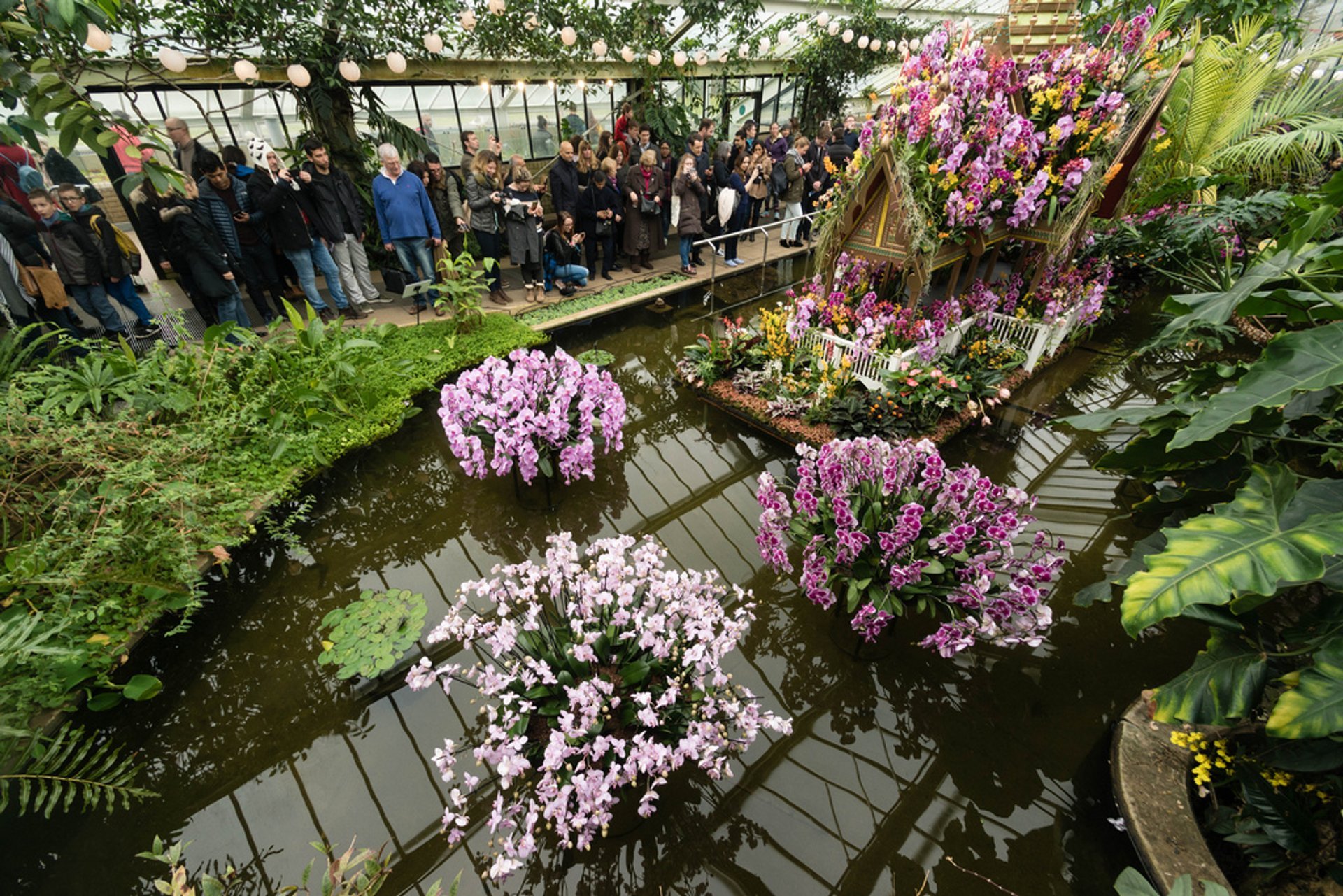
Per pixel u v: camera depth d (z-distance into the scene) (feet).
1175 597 6.05
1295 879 6.89
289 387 15.01
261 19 18.93
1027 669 10.72
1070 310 19.80
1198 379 10.02
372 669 10.05
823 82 40.16
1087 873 7.91
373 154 24.13
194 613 11.23
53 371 12.98
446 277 21.02
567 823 7.88
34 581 9.25
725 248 28.91
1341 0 32.99
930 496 10.43
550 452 14.34
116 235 16.89
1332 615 6.76
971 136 14.78
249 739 9.46
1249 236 23.06
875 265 19.30
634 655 8.97
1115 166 16.30
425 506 14.44
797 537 10.71
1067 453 16.55
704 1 28.25
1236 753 8.03
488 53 24.68
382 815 8.54
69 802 7.70
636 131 29.22
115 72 17.31
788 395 17.06
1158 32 17.19
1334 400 8.62
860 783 9.03
